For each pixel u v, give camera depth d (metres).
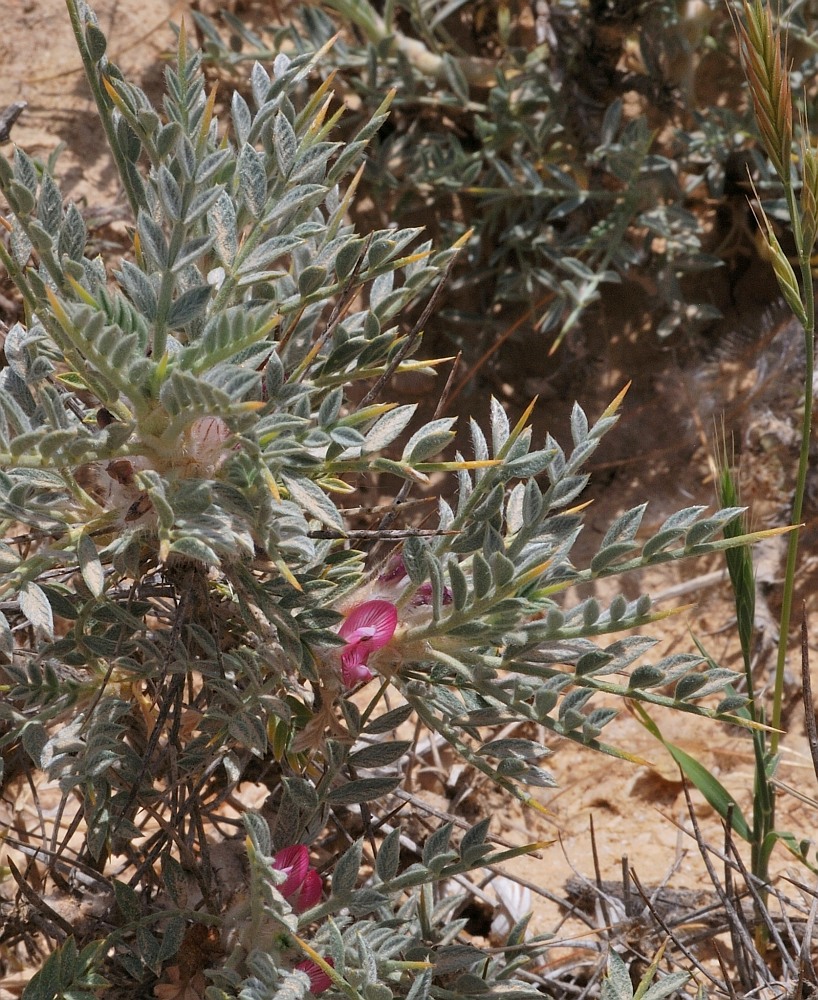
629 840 0.62
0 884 0.54
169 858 0.50
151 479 0.46
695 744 0.64
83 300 0.47
